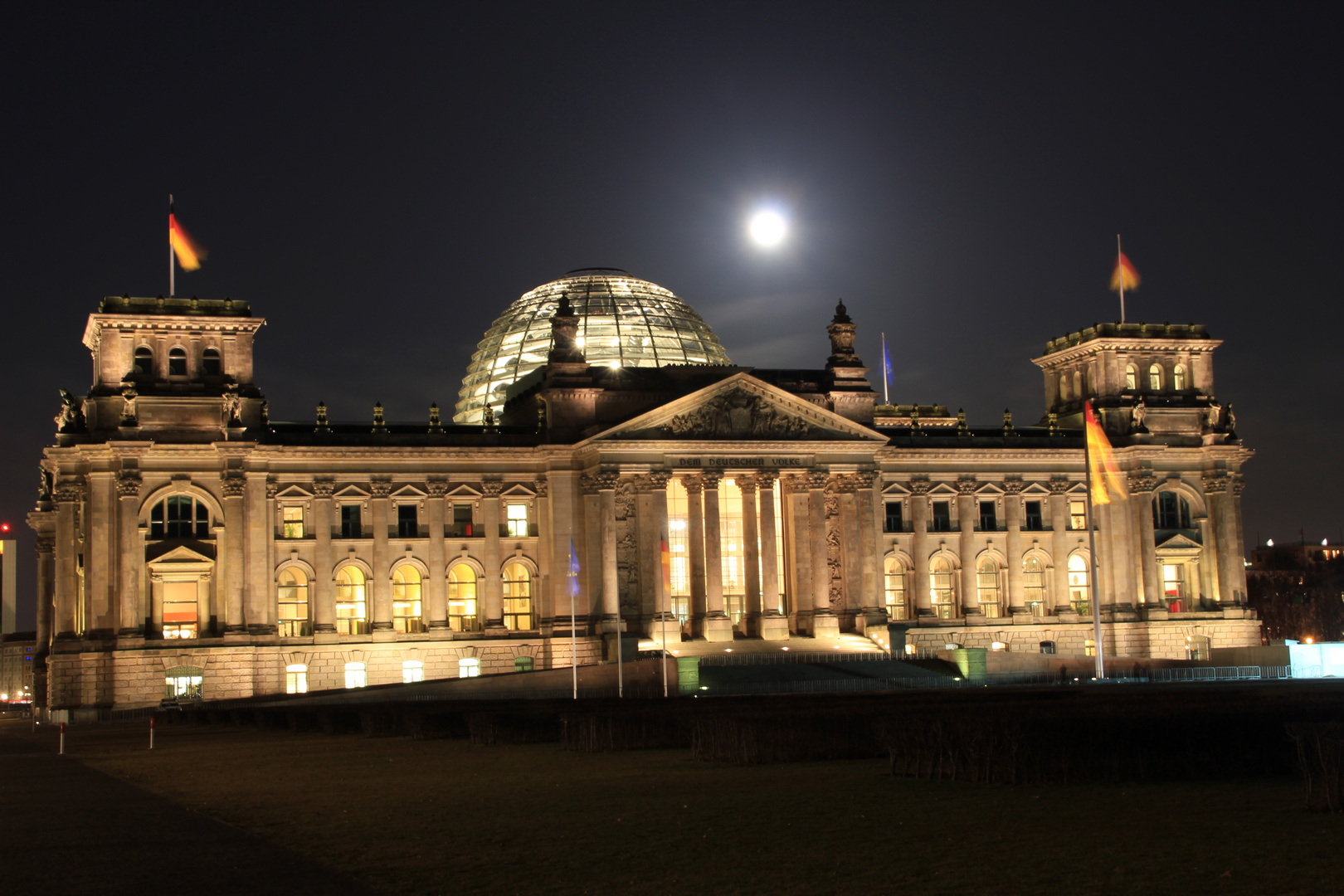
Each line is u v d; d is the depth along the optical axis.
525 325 186.00
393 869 33.72
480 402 183.25
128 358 138.25
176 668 134.62
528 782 52.72
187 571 136.62
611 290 187.25
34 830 41.69
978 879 30.98
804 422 151.75
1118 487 167.50
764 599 148.38
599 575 146.00
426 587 146.38
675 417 147.00
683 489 151.75
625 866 33.62
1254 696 62.69
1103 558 168.12
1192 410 172.25
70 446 137.12
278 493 142.25
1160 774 47.53
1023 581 166.25
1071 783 46.56
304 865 34.34
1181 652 166.38
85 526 137.25
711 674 129.25
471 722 76.75
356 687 126.94
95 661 133.38
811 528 150.88
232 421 137.88
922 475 164.00
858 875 31.73
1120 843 34.66
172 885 31.94
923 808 41.47
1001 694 83.56
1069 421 175.88
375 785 53.09
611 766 58.38
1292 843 34.12
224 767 63.16
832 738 57.97
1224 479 171.00
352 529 145.12
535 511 150.62
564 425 150.12
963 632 161.25
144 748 79.31
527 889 31.12
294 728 94.75
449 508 148.12
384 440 146.38
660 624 143.12
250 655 137.12
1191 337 174.12
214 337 140.75
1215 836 35.31
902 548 162.50
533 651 148.12
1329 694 65.25
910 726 49.81
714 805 43.62
